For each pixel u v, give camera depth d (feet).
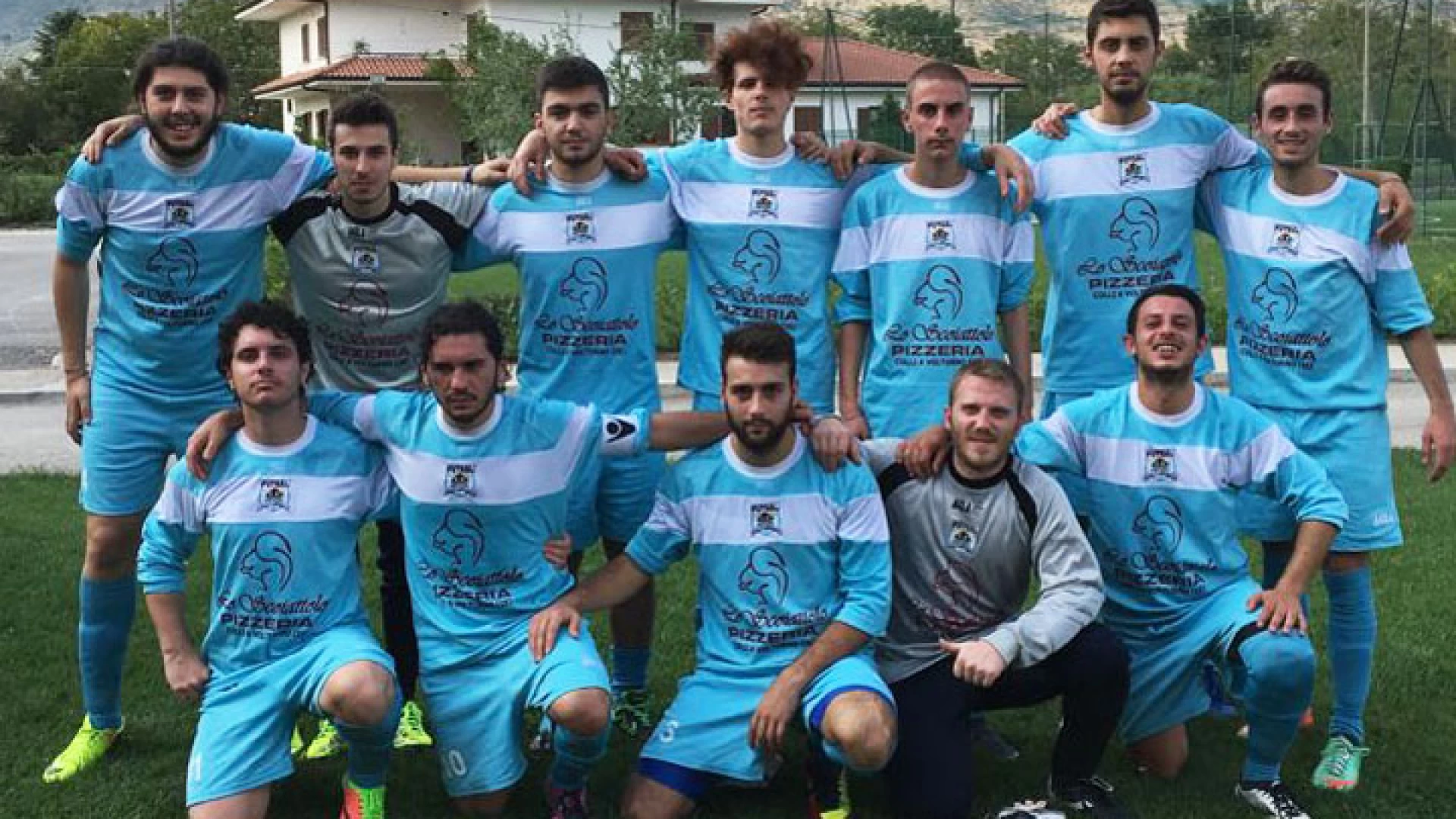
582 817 14.28
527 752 16.22
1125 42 16.19
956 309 16.30
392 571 16.33
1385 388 16.06
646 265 16.81
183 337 15.80
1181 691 14.98
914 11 256.93
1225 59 190.49
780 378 13.76
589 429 14.62
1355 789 14.98
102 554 15.61
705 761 14.01
